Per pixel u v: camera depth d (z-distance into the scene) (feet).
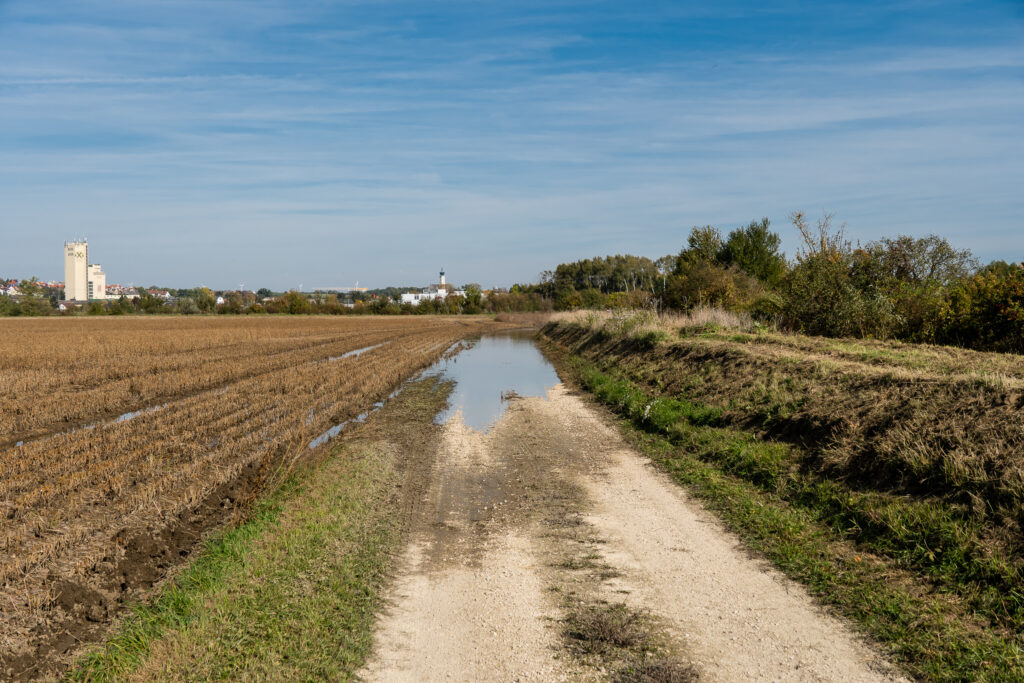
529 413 59.93
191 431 49.44
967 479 25.64
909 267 75.77
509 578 25.27
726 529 29.91
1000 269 67.77
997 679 17.22
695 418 47.60
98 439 46.47
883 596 22.25
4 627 20.44
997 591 20.93
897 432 30.60
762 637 20.43
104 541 27.09
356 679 18.40
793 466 34.60
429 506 34.17
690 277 118.42
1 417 55.93
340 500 33.37
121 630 20.94
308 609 21.88
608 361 85.46
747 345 61.26
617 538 29.27
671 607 22.62
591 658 19.44
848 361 46.47
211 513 32.09
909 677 18.04
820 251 76.13
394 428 53.78
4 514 30.17
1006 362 41.29
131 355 110.32
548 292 411.95
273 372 91.86
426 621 21.91
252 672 18.22
